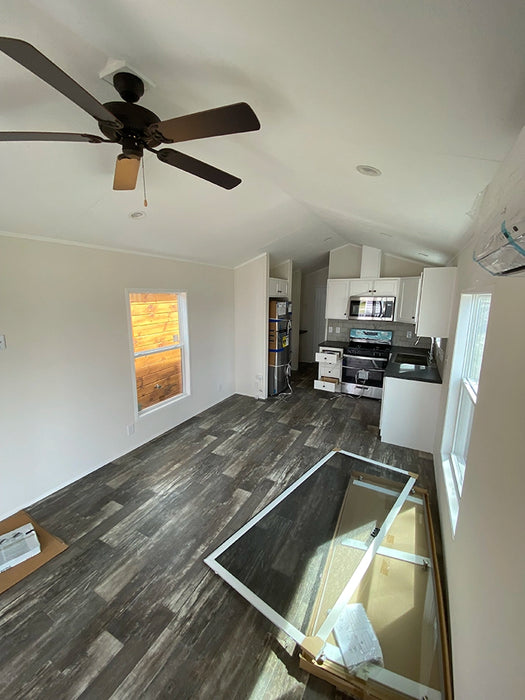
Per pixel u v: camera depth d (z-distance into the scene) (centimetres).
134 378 344
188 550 216
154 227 288
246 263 486
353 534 233
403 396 355
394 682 141
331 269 580
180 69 104
